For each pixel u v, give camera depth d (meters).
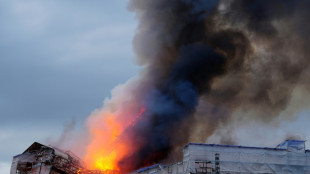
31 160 75.88
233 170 60.56
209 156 60.84
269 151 62.38
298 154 62.84
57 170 74.25
